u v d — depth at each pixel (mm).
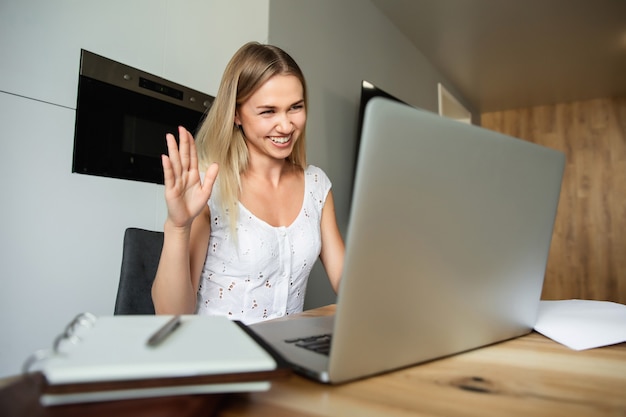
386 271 367
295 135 979
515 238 489
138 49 1592
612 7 2844
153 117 1646
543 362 451
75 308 1384
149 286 998
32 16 1302
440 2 2887
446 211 397
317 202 1148
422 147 364
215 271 954
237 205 966
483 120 5367
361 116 2578
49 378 249
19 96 1271
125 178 1553
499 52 3623
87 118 1436
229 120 958
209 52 1862
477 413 313
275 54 932
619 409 323
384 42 3078
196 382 278
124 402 266
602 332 563
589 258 4621
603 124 4695
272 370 301
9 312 1234
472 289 456
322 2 2387
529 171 483
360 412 314
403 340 404
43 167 1326
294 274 1020
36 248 1301
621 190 4543
